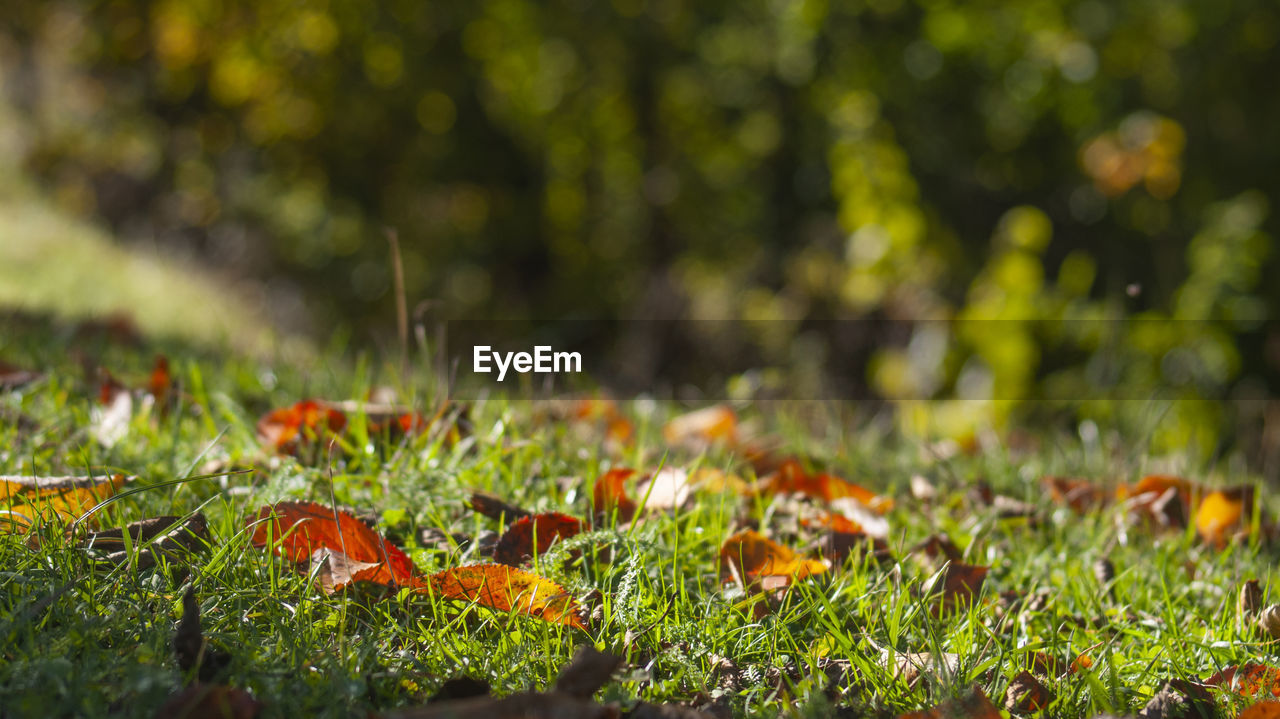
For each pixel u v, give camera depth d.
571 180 17.53
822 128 14.68
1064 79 11.52
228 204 16.59
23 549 1.92
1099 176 10.34
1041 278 9.73
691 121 16.44
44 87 17.58
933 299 11.84
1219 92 11.58
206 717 1.46
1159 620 2.31
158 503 2.35
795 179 16.17
